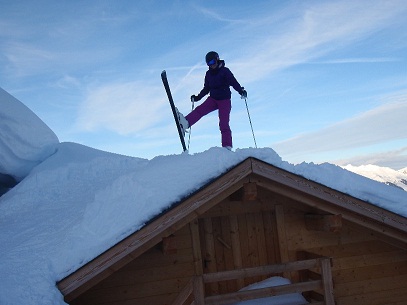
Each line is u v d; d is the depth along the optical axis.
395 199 6.06
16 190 8.94
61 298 4.58
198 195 5.18
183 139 7.00
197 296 5.03
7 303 4.27
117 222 5.19
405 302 6.58
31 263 4.93
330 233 6.50
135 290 5.70
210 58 6.98
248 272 5.18
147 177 5.73
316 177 5.72
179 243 5.94
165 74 6.78
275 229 6.38
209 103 7.16
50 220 6.63
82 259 4.88
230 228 6.23
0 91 11.00
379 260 6.59
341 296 6.40
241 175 5.36
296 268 5.34
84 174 9.35
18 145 10.61
